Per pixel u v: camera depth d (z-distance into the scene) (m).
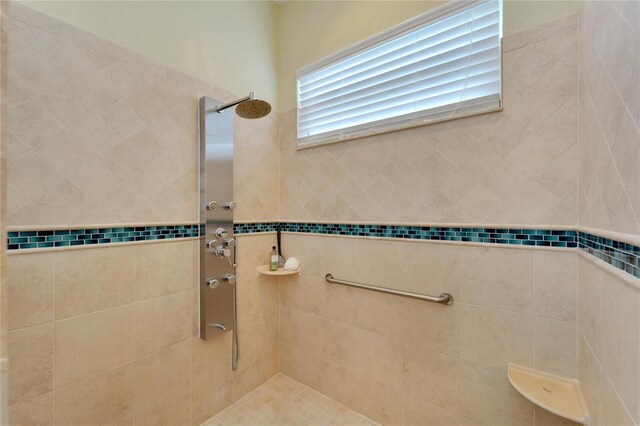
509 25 1.13
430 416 1.33
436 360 1.31
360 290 1.55
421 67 1.36
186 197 1.40
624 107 0.62
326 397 1.69
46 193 0.98
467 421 1.23
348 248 1.59
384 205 1.46
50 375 0.99
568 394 0.97
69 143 1.03
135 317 1.22
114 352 1.16
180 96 1.38
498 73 1.16
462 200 1.23
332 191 1.66
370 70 1.53
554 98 1.04
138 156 1.22
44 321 0.98
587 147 0.89
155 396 1.28
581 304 0.96
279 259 1.82
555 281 1.05
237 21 1.67
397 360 1.42
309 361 1.77
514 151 1.12
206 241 1.43
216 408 1.54
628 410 0.58
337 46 1.64
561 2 1.03
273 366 1.88
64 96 1.02
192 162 1.42
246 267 1.70
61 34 1.02
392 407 1.44
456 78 1.27
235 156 1.63
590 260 0.85
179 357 1.37
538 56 1.07
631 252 0.58
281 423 1.49
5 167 0.45
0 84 0.44
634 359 0.56
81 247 1.06
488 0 1.17
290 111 1.86
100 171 1.11
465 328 1.23
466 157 1.22
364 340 1.54
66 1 1.03
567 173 1.02
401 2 1.42
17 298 0.93
